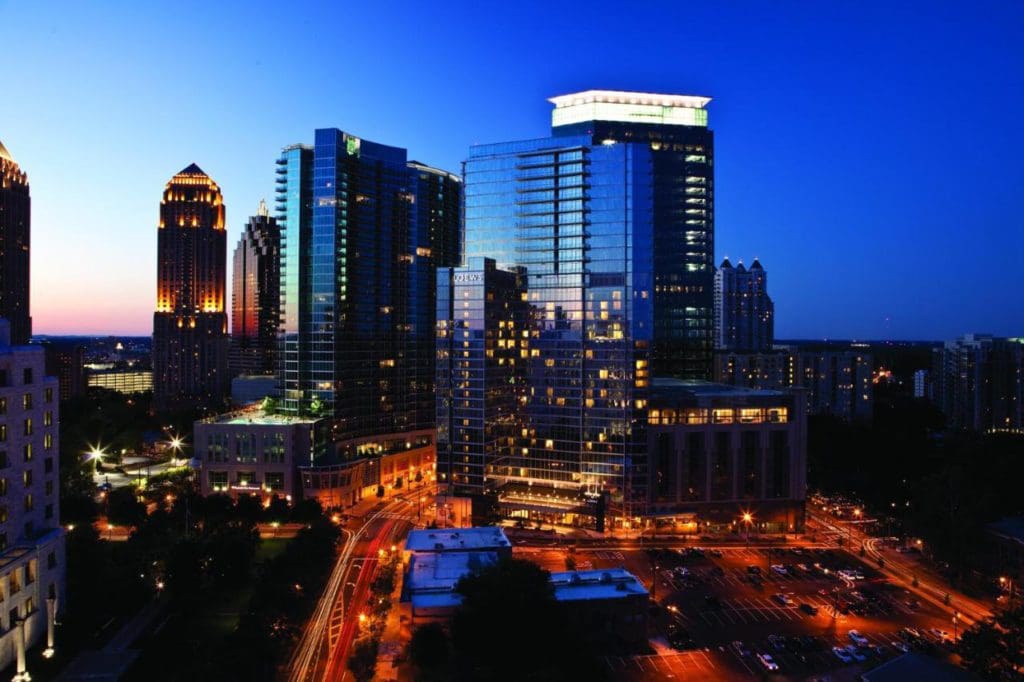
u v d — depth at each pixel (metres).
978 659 108.25
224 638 112.19
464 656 115.56
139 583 135.12
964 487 173.12
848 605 148.62
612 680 118.12
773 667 121.56
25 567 119.44
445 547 156.88
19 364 129.25
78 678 110.00
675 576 166.50
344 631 134.50
